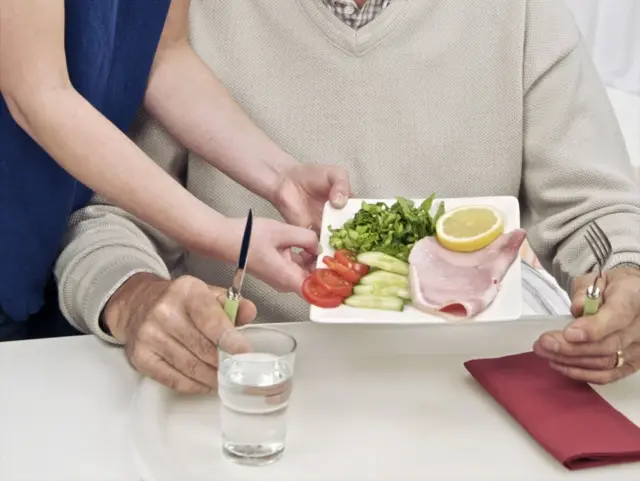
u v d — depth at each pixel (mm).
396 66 1549
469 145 1580
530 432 1023
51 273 1397
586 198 1500
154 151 1575
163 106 1462
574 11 2781
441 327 1271
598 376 1104
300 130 1576
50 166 1253
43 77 1100
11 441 1002
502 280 1093
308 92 1565
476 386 1143
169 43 1469
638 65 2824
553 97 1563
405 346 1226
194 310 1050
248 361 947
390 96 1560
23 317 1378
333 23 1528
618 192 1500
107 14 1225
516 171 1600
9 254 1299
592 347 1088
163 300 1070
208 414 1073
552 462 992
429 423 1062
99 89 1283
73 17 1193
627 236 1368
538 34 1555
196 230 1174
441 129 1573
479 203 1225
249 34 1566
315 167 1380
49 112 1111
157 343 1064
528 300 1553
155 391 1076
